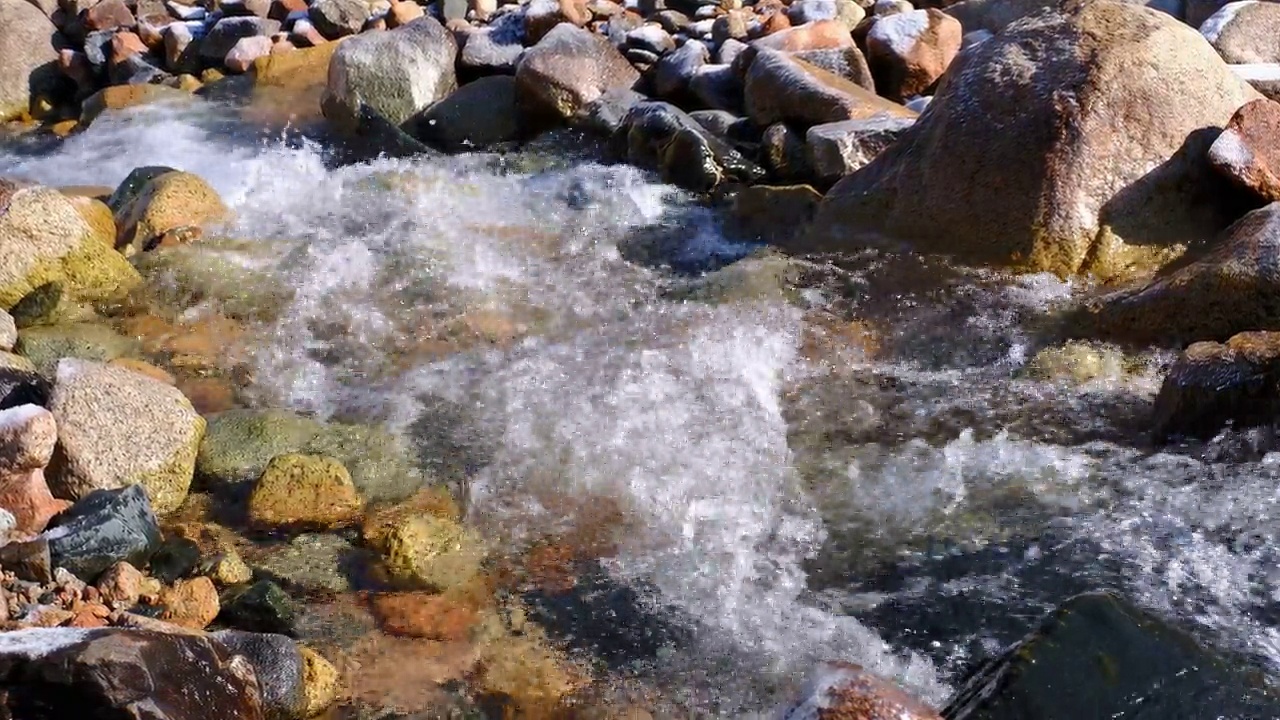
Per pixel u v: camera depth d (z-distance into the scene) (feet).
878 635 17.21
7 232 20.53
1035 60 21.45
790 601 17.52
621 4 27.76
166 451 18.35
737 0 27.68
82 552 17.34
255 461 18.71
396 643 17.21
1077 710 14.80
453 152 25.11
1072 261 20.79
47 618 16.81
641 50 26.09
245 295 21.08
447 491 18.52
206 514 18.31
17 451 17.70
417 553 17.76
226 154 24.97
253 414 19.10
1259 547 17.70
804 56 25.16
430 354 20.26
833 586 17.63
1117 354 19.77
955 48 25.46
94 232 20.99
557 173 23.95
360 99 25.32
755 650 17.15
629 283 21.44
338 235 22.30
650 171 23.90
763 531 18.11
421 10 27.96
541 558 17.90
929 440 18.97
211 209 22.44
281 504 18.25
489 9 27.76
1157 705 14.87
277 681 16.57
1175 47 21.40
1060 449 18.76
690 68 25.38
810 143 23.16
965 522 18.10
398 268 21.65
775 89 24.06
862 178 22.09
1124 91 21.11
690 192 23.40
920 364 19.99
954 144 21.40
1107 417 19.08
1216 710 14.82
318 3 27.63
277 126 25.85
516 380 19.83
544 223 22.72
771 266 21.31
